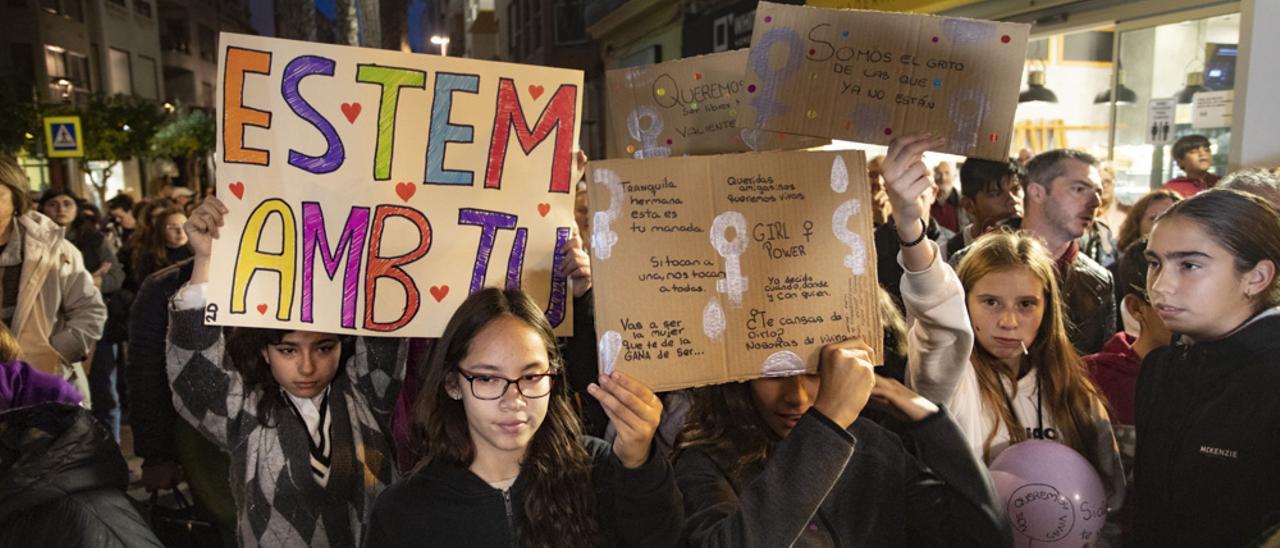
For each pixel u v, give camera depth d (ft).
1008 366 7.54
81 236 19.16
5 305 12.09
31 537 5.24
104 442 5.77
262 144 7.04
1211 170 19.52
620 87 9.95
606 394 5.16
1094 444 7.44
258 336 6.96
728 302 5.54
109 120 88.33
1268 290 5.67
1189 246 5.71
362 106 7.13
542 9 60.70
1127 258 8.26
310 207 7.09
